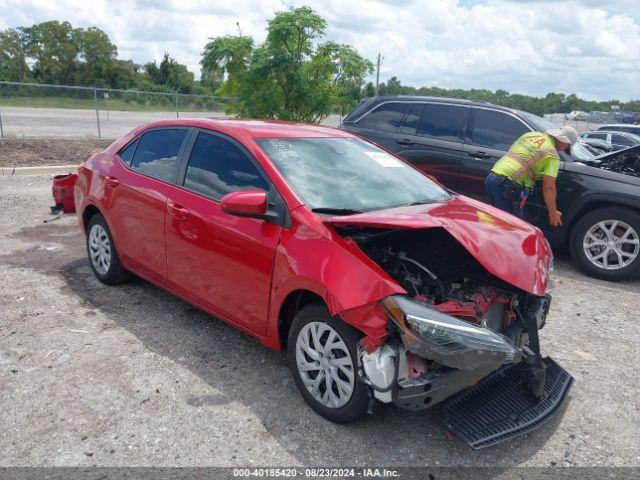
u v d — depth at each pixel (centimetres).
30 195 927
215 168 412
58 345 411
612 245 636
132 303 495
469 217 365
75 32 7806
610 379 408
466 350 284
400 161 474
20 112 2891
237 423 329
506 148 725
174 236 425
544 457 314
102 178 511
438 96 802
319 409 336
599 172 646
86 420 325
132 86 7912
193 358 402
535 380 334
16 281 535
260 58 1055
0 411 329
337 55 1122
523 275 320
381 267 337
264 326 365
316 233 332
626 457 318
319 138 440
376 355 294
